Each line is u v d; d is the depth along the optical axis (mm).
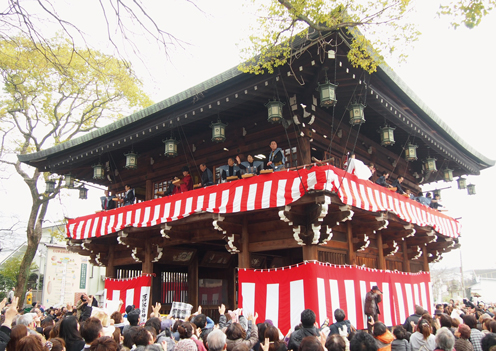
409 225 12797
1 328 5023
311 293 9898
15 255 33750
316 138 12469
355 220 12289
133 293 14375
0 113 18500
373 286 11039
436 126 14859
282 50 9453
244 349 4492
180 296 16422
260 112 13148
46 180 19359
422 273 15062
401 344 6422
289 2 8555
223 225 11195
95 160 17969
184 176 14000
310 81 11055
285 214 9961
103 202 16906
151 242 14672
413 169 19469
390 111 12305
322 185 9453
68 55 17203
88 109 21422
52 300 27766
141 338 5066
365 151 15500
